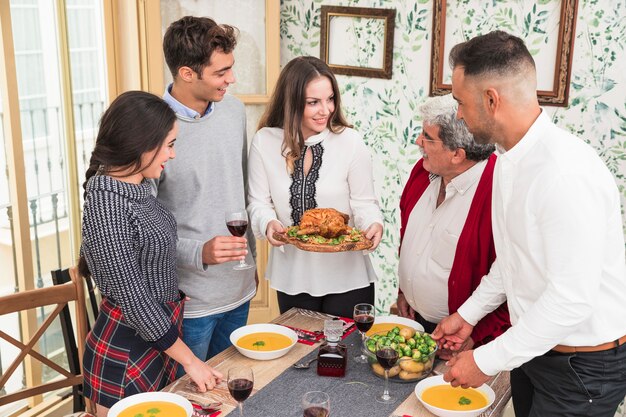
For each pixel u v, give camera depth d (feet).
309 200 8.55
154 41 11.56
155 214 6.89
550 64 10.77
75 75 11.71
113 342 6.82
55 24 11.29
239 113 8.52
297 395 6.39
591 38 10.40
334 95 8.38
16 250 10.97
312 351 7.31
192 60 7.49
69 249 12.19
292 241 7.80
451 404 6.21
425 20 11.63
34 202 11.39
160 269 6.90
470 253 7.34
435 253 7.71
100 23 11.86
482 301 6.86
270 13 12.13
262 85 12.53
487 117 5.76
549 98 10.81
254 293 9.01
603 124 10.63
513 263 6.06
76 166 12.03
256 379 6.70
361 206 8.64
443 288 7.72
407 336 6.88
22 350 8.08
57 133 11.64
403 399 6.33
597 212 5.28
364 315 6.98
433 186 7.89
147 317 6.50
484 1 11.03
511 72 5.54
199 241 7.87
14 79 10.39
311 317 8.33
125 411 6.09
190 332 8.30
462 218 7.41
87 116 12.07
